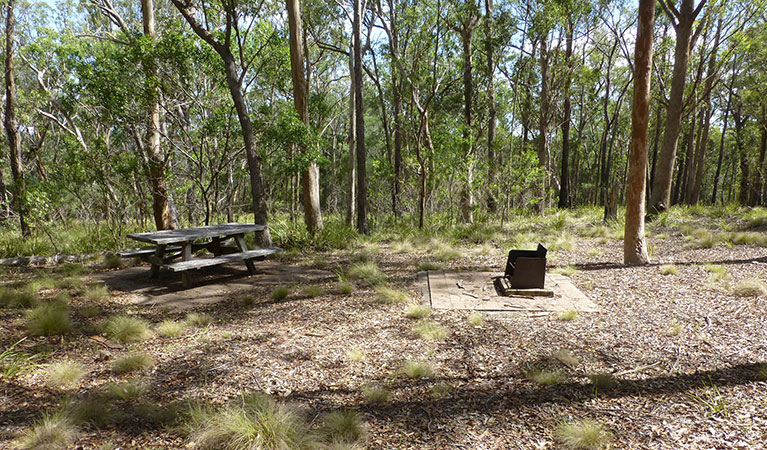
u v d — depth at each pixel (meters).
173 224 11.16
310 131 9.82
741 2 12.50
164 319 4.85
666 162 12.74
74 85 9.40
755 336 3.81
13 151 10.47
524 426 2.60
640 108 6.73
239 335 4.29
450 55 12.57
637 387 3.05
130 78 9.29
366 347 3.95
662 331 4.12
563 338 4.07
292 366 3.53
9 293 5.22
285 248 9.99
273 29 10.80
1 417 2.61
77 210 12.04
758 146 22.56
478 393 3.04
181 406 2.81
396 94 16.78
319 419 2.71
